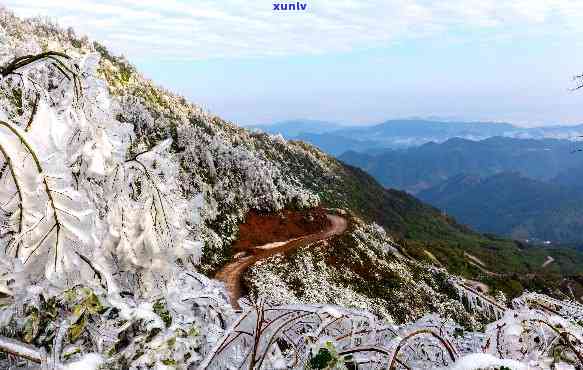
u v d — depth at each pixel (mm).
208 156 53125
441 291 55031
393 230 148250
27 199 2301
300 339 2846
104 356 2244
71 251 2428
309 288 40750
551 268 141875
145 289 3328
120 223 3342
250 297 2902
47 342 2275
